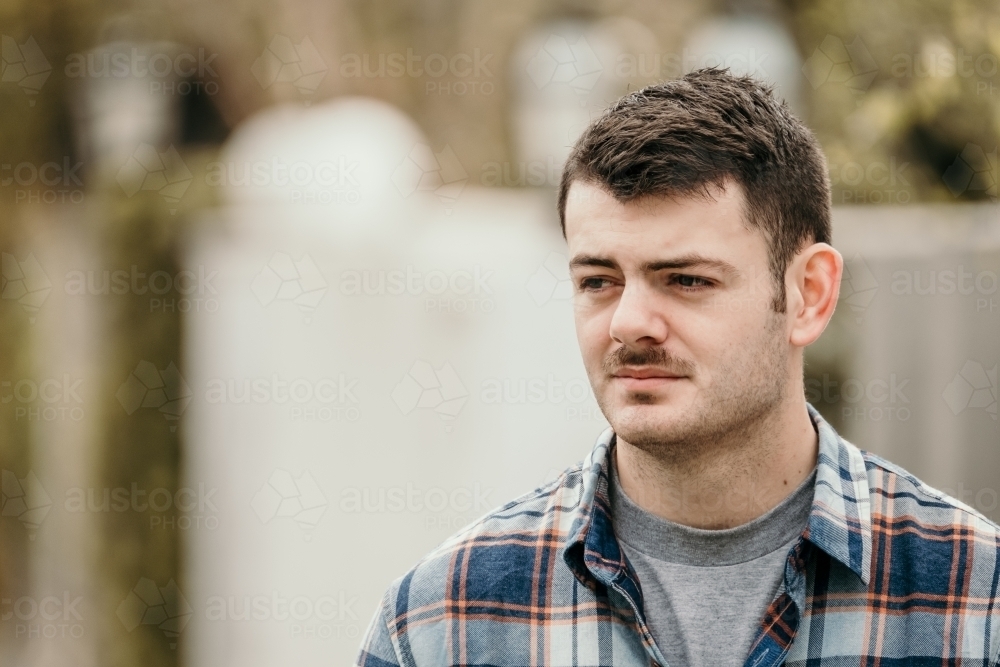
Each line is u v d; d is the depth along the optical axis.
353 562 8.98
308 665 9.09
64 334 11.21
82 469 10.28
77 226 11.59
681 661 3.40
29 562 11.05
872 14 8.48
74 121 11.84
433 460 8.82
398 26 12.74
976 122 8.17
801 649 3.36
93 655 9.98
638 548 3.52
